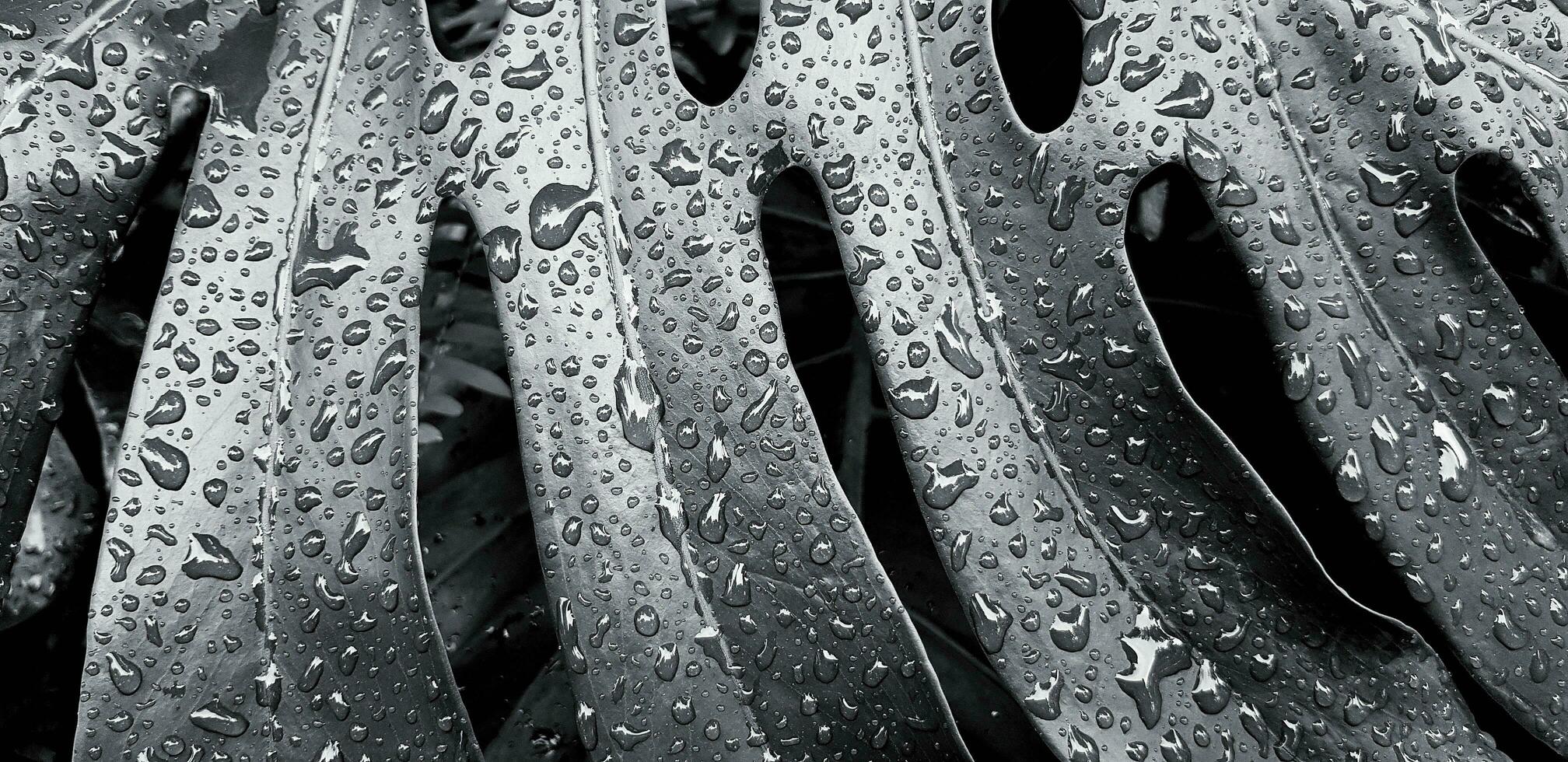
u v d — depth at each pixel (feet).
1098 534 0.96
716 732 0.96
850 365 1.23
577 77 1.00
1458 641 0.96
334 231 0.98
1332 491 1.13
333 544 0.95
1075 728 0.95
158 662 0.94
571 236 0.98
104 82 0.98
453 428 1.22
